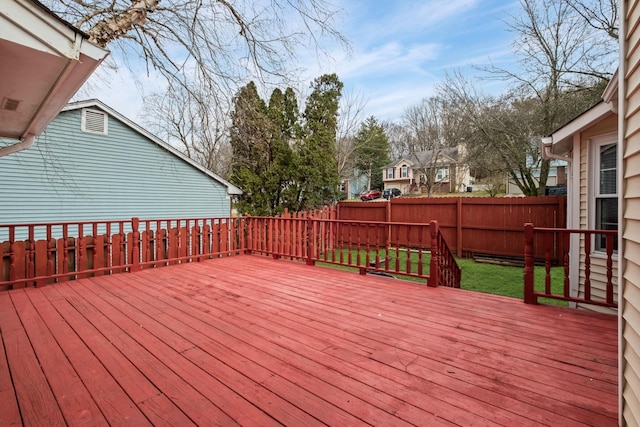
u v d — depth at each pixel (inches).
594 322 116.3
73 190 311.4
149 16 243.0
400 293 154.1
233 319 120.9
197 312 128.5
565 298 128.7
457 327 112.7
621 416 57.6
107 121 331.9
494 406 69.0
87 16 218.5
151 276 189.0
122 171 344.2
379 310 130.4
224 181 423.5
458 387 76.2
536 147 430.6
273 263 226.7
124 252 203.0
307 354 93.1
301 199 445.7
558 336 104.5
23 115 104.5
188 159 390.6
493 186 642.8
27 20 58.8
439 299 144.5
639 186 50.6
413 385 77.1
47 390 75.6
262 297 148.3
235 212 496.4
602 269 167.0
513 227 312.2
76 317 123.0
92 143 322.7
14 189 279.6
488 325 114.3
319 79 451.2
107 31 214.2
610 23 331.9
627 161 55.4
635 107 51.8
